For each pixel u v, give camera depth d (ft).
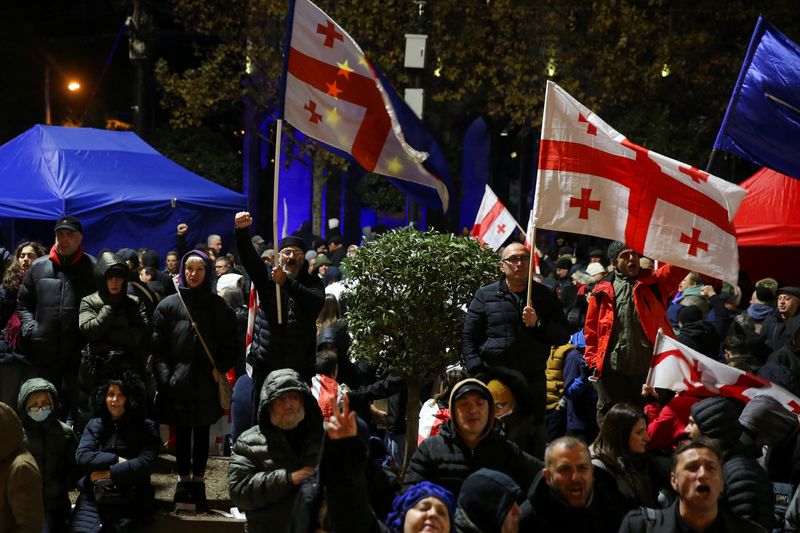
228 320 26.02
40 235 53.36
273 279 24.63
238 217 24.71
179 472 25.81
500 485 14.84
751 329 32.53
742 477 17.97
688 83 85.10
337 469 14.05
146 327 28.66
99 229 50.24
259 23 83.71
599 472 18.86
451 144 92.68
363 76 26.63
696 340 28.32
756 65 27.53
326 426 14.14
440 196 28.37
